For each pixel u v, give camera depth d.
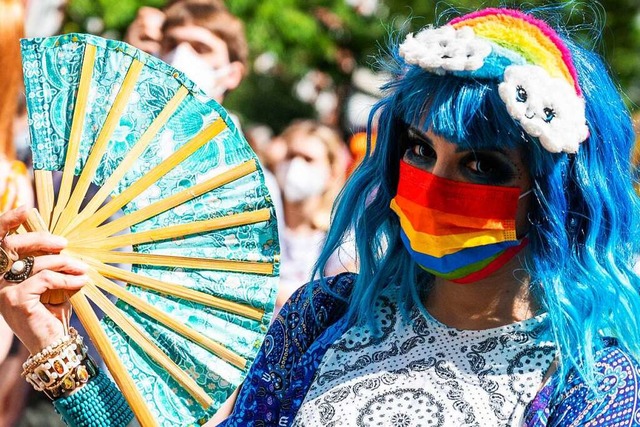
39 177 2.20
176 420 2.20
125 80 2.21
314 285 2.47
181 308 2.22
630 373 2.15
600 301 2.20
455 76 2.15
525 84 2.11
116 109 2.20
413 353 2.25
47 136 2.20
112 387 2.22
